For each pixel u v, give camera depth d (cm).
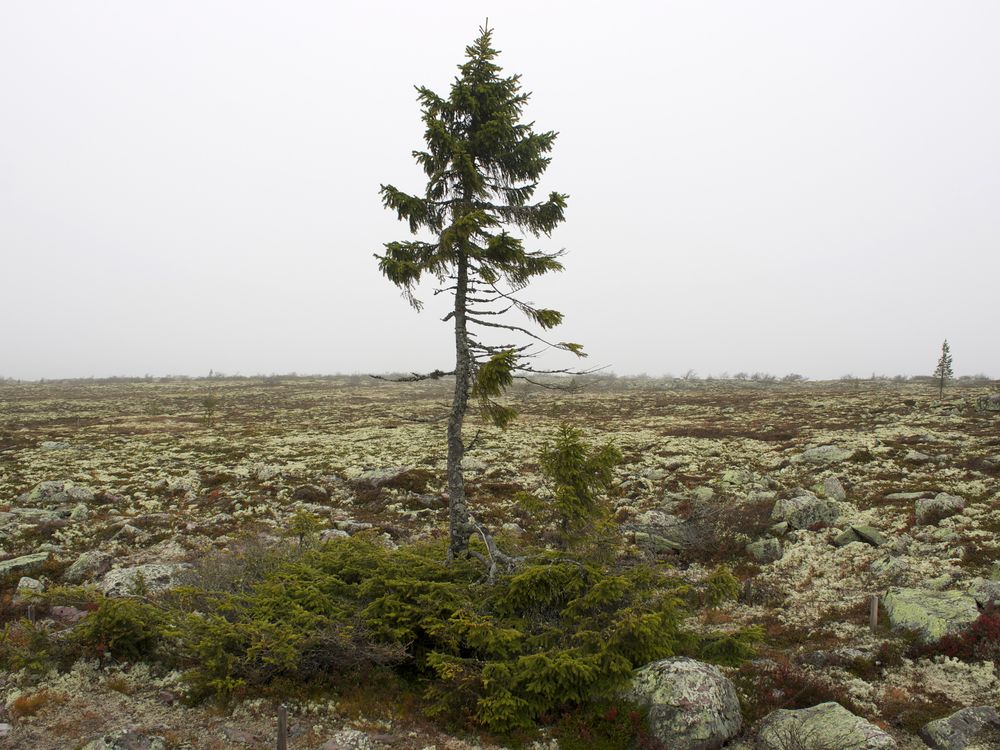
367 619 973
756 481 2441
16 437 3822
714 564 1634
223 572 1272
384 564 1102
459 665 865
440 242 1045
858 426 3772
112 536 1788
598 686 853
